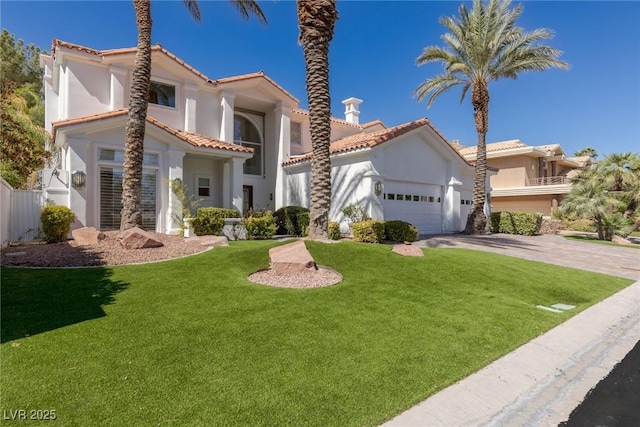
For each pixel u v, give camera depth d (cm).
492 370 441
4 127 1588
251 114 2300
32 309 545
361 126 2772
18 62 3109
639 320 699
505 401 379
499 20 2017
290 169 2141
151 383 353
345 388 368
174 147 1545
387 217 1794
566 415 367
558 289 880
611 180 2212
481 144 2191
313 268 847
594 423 354
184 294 648
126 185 1181
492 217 2492
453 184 2139
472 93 2172
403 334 521
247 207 2234
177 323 509
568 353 515
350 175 1753
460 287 802
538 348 521
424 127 1922
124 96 1681
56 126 1269
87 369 372
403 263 932
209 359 409
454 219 2148
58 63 1702
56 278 727
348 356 439
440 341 508
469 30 2072
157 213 1523
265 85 2103
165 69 1814
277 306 604
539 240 2033
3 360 381
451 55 2128
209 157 1805
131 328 484
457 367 436
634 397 408
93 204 1376
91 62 1630
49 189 1315
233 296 645
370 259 934
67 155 1376
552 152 3550
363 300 666
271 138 2280
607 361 508
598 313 720
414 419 329
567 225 2994
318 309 602
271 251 888
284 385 365
